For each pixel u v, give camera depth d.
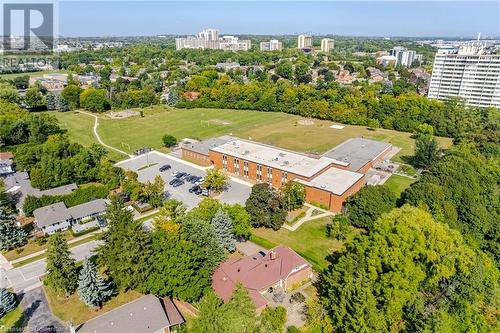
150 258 57.31
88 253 71.50
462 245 59.81
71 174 101.12
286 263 63.94
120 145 137.62
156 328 50.47
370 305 48.50
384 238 56.06
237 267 62.84
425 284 56.41
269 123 170.50
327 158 111.19
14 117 134.25
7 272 66.12
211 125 165.88
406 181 108.00
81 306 57.44
